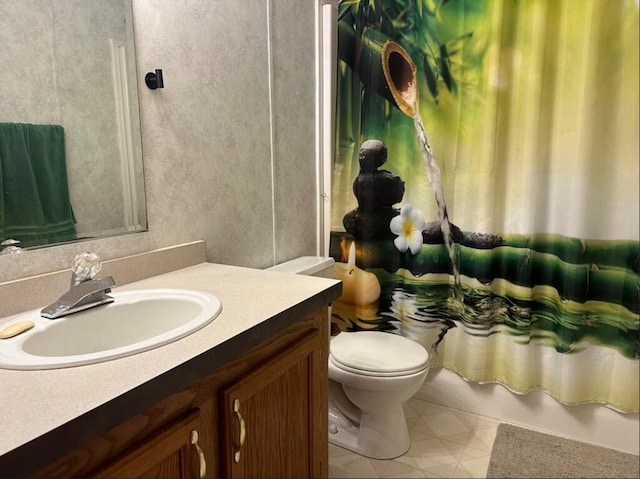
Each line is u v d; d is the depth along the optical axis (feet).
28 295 3.25
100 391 2.10
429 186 6.32
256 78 5.50
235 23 5.11
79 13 3.61
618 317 5.57
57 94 3.51
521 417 6.36
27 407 1.97
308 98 6.56
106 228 3.91
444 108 6.15
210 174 4.91
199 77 4.67
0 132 3.19
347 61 6.64
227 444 2.87
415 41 6.16
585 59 5.26
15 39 3.24
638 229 5.33
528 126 5.63
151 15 4.12
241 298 3.48
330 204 7.00
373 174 6.65
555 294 5.87
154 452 2.35
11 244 3.26
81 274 3.21
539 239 5.92
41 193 3.44
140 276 4.07
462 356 6.50
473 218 6.08
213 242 5.01
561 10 5.41
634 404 5.60
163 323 3.50
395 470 5.43
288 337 3.46
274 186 5.96
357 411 6.36
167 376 2.30
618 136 5.29
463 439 6.03
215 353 2.60
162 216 4.38
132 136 4.05
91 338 3.15
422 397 7.02
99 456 2.12
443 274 6.55
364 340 6.06
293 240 6.45
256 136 5.57
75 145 3.65
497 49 5.59
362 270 6.89
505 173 5.94
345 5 6.55
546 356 6.07
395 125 6.46
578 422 5.99
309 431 3.77
